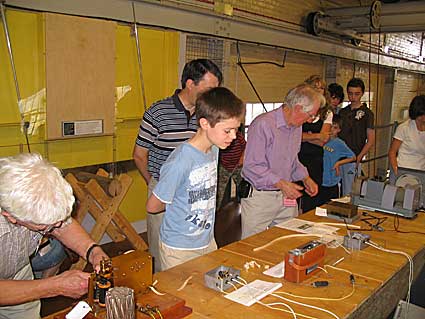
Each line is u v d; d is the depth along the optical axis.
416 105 3.45
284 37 5.57
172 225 1.86
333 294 1.53
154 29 3.86
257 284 1.59
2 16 2.78
